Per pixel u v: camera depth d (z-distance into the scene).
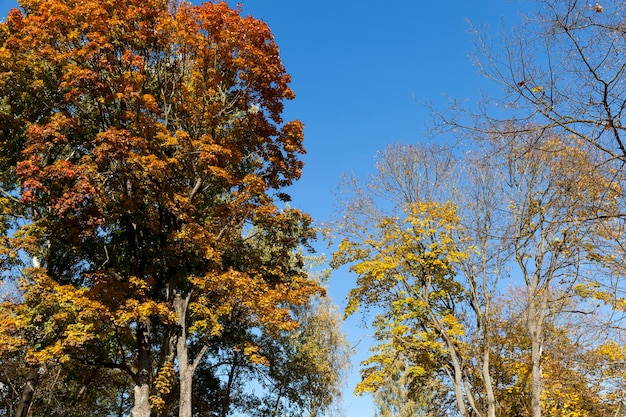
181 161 16.62
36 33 15.26
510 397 19.27
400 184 19.77
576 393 14.28
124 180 15.91
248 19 17.81
